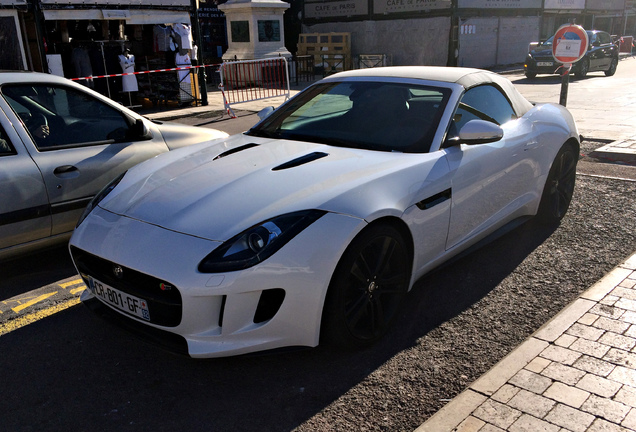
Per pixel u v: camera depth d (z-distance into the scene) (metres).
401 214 2.81
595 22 32.34
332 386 2.55
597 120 9.32
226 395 2.52
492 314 3.16
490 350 2.80
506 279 3.60
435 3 20.62
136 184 3.09
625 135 7.88
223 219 2.53
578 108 10.84
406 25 21.69
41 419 2.38
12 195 3.57
